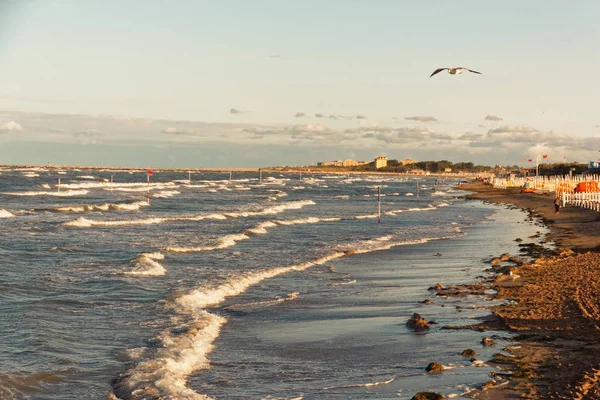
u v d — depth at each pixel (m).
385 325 15.62
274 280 22.73
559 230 41.62
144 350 13.19
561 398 9.68
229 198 84.56
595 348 12.59
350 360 12.62
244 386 11.05
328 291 20.62
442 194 115.50
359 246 33.00
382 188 144.50
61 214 51.66
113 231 38.66
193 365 12.38
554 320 15.16
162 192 91.94
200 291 19.42
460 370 11.43
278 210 62.59
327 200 89.56
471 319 15.77
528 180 137.50
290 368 12.17
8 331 14.43
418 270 25.08
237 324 16.06
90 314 16.50
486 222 51.41
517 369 11.28
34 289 19.50
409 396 10.21
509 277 21.62
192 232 39.03
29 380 11.23
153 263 24.67
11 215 49.28
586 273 22.06
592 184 72.25
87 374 11.72
